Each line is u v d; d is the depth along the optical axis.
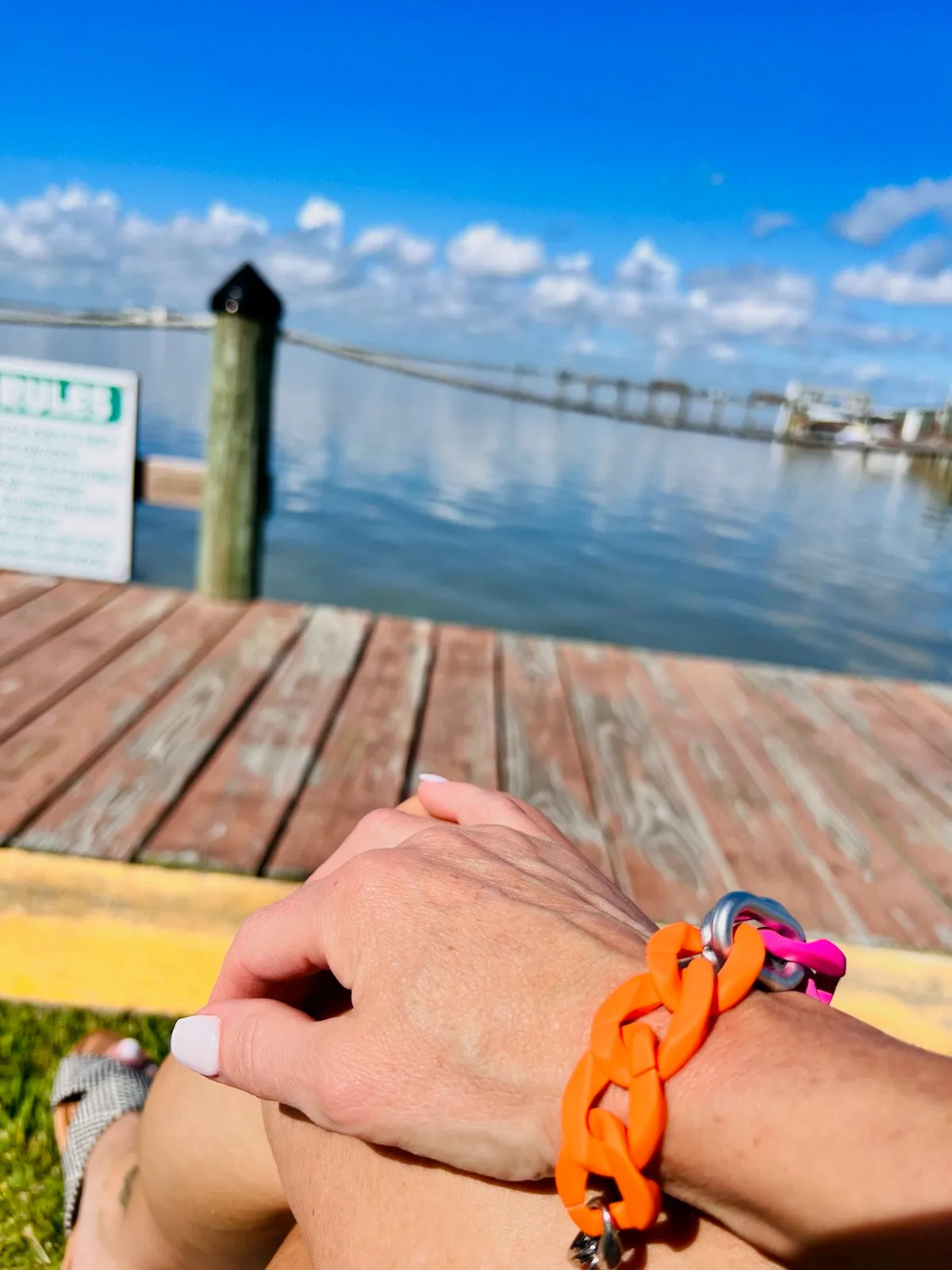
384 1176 0.63
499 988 0.59
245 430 3.72
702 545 11.41
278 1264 0.79
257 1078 0.66
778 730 3.18
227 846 2.10
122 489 3.79
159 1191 0.97
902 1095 0.44
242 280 3.61
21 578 3.87
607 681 3.48
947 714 3.51
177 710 2.76
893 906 2.16
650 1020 0.52
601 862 2.22
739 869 2.25
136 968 2.02
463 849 0.76
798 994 0.54
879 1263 0.41
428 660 3.45
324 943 0.68
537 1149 0.55
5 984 2.02
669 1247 0.51
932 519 15.77
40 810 2.16
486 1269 0.56
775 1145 0.44
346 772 2.50
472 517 11.58
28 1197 1.54
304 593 7.62
